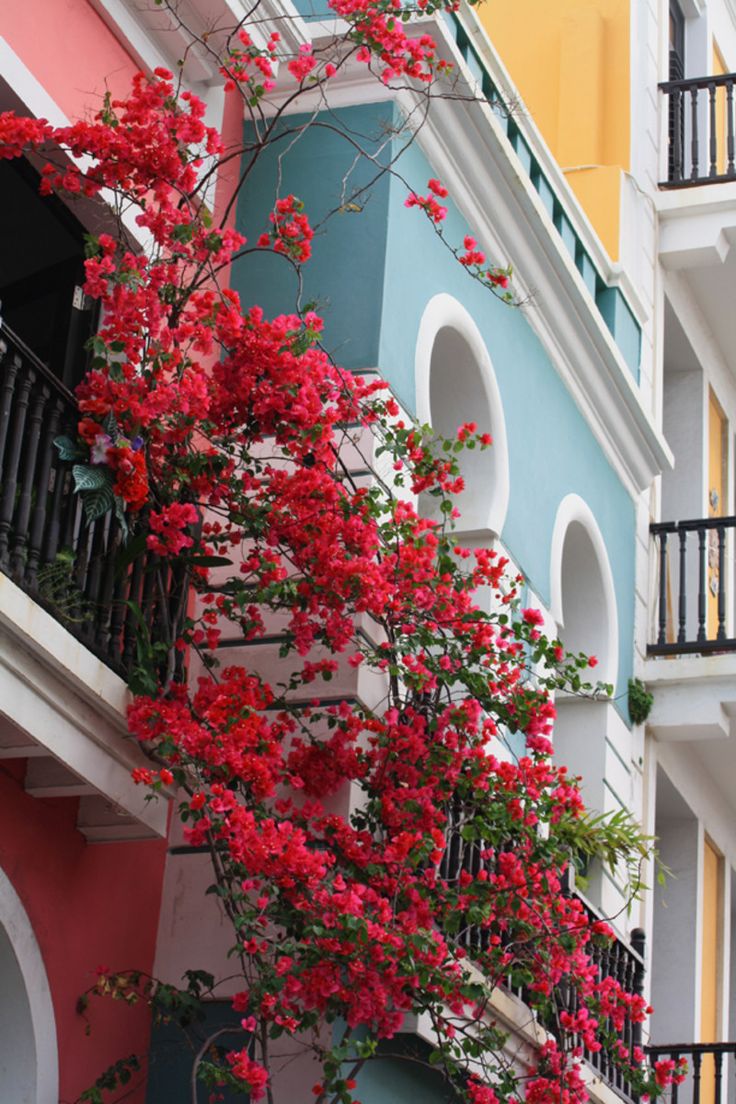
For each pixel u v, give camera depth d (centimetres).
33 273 945
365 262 1031
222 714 816
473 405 1152
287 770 876
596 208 1514
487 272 947
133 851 893
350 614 890
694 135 1609
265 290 1041
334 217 1050
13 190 929
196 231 830
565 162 1563
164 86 829
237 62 922
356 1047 792
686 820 1525
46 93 891
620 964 1202
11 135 797
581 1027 922
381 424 891
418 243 1077
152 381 813
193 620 839
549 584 1216
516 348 1212
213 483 835
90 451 801
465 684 912
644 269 1534
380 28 916
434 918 865
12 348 768
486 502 1135
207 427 834
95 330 932
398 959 786
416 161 1088
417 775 873
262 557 843
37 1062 806
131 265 820
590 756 1302
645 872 1354
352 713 898
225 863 831
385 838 871
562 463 1275
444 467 906
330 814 881
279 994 808
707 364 1695
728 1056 1575
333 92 1082
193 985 837
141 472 803
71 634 781
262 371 826
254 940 807
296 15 1054
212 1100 821
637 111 1584
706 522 1460
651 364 1515
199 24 1010
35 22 908
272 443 966
